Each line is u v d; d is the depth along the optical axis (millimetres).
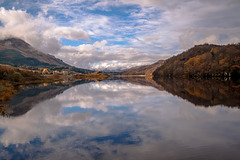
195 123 13867
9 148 9586
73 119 15594
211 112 17734
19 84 76562
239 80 79750
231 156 8203
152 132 11750
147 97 29594
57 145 9836
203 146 9391
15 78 83375
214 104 22125
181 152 8688
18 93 39594
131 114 17188
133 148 9195
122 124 13766
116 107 20969
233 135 11078
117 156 8312
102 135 11281
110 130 12273
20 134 11859
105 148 9250
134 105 22141
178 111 18359
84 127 13133
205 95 30734
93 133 11711
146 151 8805
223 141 10102
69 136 11250
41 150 9227
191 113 17359
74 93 37969
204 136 10922
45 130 12594
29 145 9938
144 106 21422
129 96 31141
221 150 8875
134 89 45594
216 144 9656
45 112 18750
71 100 27438
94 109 19969
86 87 56125
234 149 8984
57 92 41188
